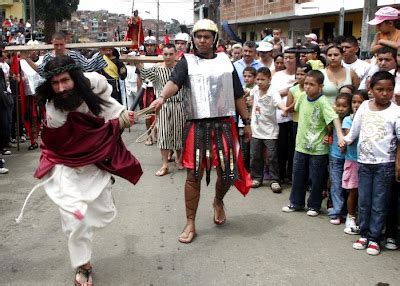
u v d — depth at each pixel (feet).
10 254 14.11
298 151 17.60
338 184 16.72
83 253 11.64
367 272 13.11
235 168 15.20
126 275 12.89
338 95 17.19
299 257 14.02
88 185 11.72
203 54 15.06
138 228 16.21
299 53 21.57
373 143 14.01
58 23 118.11
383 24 18.48
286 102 20.36
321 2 56.95
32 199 19.42
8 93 26.86
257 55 28.22
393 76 14.26
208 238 15.40
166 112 22.70
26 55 22.67
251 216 17.53
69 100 11.16
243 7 83.82
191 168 14.85
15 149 29.17
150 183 21.86
